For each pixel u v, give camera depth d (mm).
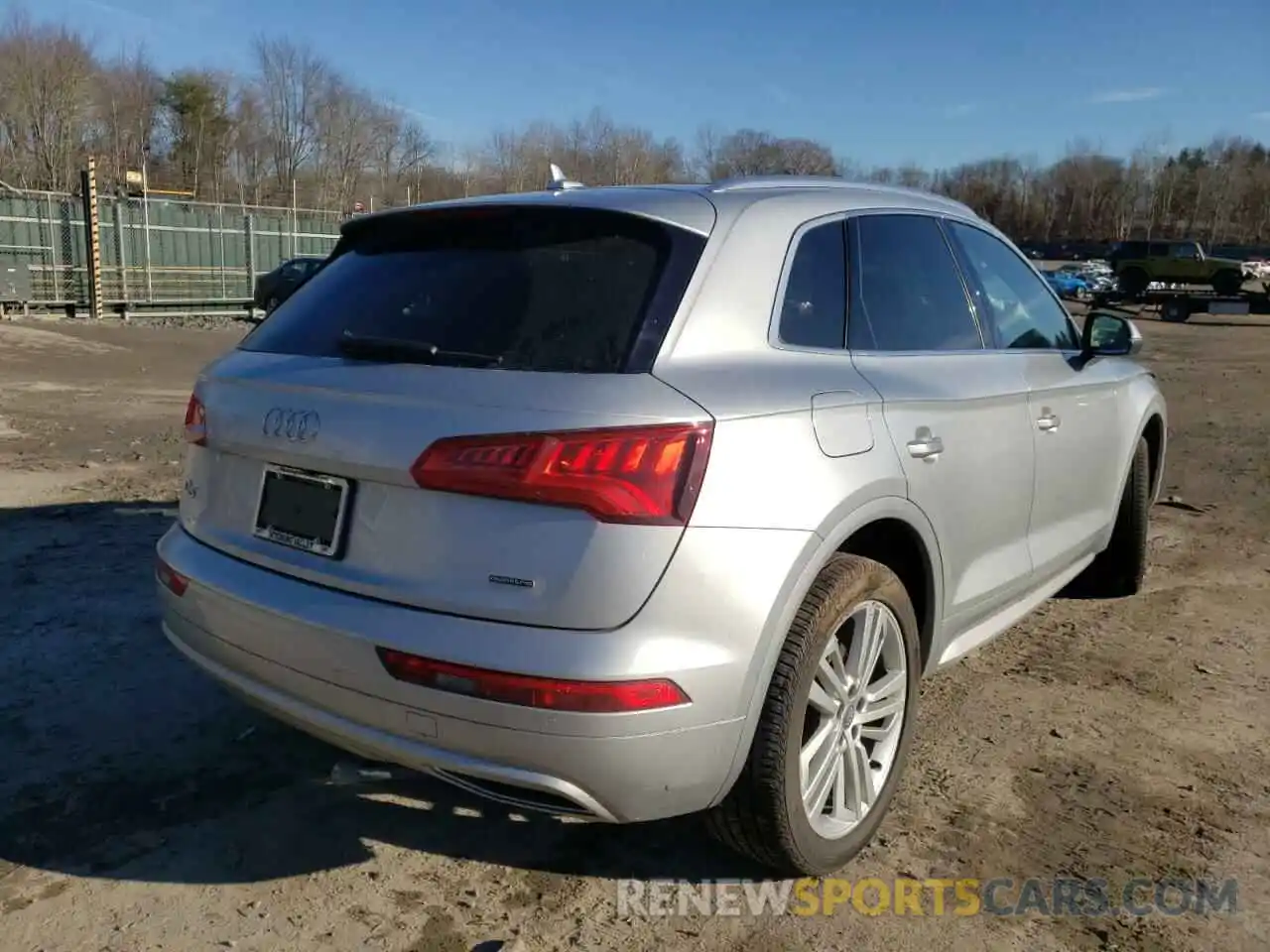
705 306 2590
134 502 6723
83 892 2727
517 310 2582
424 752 2387
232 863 2877
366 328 2764
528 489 2268
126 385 13938
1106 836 3094
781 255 2846
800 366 2746
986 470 3381
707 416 2385
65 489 7094
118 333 22344
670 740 2316
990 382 3477
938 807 3236
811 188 3188
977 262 3840
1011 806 3250
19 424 10008
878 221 3328
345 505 2521
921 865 2936
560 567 2266
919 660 3080
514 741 2271
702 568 2330
